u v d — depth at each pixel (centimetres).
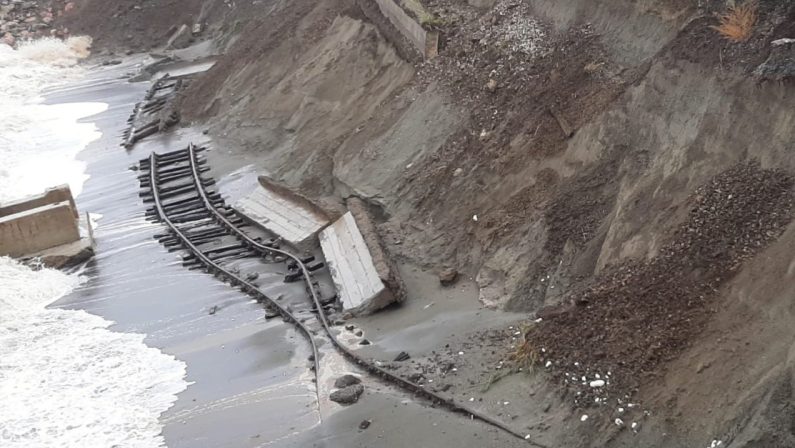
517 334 1248
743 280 1027
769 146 1155
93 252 2119
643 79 1435
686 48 1369
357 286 1555
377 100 2320
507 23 2025
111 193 2561
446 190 1728
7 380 1464
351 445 1123
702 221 1146
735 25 1295
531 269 1382
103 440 1249
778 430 840
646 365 1023
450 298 1469
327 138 2345
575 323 1152
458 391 1172
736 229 1096
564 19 1816
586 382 1059
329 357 1373
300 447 1146
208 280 1845
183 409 1320
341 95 2511
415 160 1895
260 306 1661
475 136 1792
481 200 1631
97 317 1750
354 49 2605
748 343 956
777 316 955
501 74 1880
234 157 2645
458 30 2198
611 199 1373
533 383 1121
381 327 1434
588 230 1352
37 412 1345
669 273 1116
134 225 2280
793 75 1144
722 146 1223
